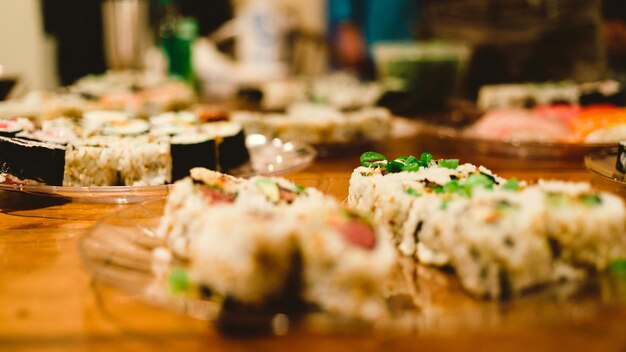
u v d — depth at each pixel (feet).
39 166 1.60
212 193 1.28
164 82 3.36
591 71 3.59
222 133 1.75
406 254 1.31
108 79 3.36
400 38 4.49
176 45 3.81
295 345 1.06
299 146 1.86
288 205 1.24
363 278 1.07
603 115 2.06
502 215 1.15
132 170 1.64
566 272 1.16
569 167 1.79
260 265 1.07
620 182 1.54
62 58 3.98
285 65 4.59
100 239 1.24
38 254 1.33
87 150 1.62
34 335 1.08
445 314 1.07
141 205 1.39
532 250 1.13
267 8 4.53
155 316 1.13
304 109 2.53
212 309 1.05
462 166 1.48
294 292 1.10
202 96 3.71
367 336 1.07
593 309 1.03
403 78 3.27
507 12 3.81
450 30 4.07
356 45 4.66
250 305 1.08
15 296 1.18
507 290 1.14
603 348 1.05
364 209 1.40
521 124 2.11
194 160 1.66
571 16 3.64
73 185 1.62
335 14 4.67
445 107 3.07
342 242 1.08
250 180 1.34
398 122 2.58
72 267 1.28
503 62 3.87
